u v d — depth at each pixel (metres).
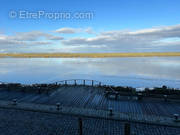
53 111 10.39
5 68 33.59
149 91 13.78
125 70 30.62
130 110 10.52
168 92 13.34
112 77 24.66
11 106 11.27
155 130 8.10
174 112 10.15
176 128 8.27
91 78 24.25
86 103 11.92
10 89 15.54
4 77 24.98
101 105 11.49
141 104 11.56
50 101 12.41
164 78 23.56
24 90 14.98
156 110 10.48
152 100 12.27
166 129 8.18
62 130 8.19
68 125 8.70
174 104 11.48
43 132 7.98
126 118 9.30
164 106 11.13
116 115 9.73
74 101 12.36
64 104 11.72
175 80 22.39
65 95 13.86
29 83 21.42
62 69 32.38
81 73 28.14
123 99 12.63
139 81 22.08
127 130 7.15
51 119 9.42
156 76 24.67
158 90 13.73
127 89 14.58
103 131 8.05
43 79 23.80
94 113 10.07
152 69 31.33
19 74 27.36
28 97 13.41
